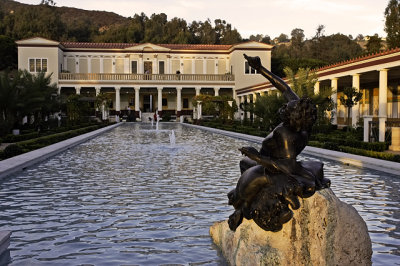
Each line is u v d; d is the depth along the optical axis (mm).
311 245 4191
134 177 10758
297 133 4016
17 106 25344
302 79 26109
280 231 4223
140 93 61875
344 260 4293
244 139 25078
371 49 56312
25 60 54062
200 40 111062
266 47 58031
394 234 5934
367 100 33031
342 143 18281
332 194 4398
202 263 4797
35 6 107750
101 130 32812
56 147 17062
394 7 49844
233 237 4723
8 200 8023
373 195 8609
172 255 5055
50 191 8891
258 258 4180
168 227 6238
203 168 12430
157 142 22531
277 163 3967
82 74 55000
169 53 61062
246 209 4344
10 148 14609
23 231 6047
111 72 60188
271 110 27406
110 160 14367
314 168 4336
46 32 92250
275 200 4027
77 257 5008
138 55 60250
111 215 6918
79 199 8125
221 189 9148
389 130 19562
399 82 28672
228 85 57875
